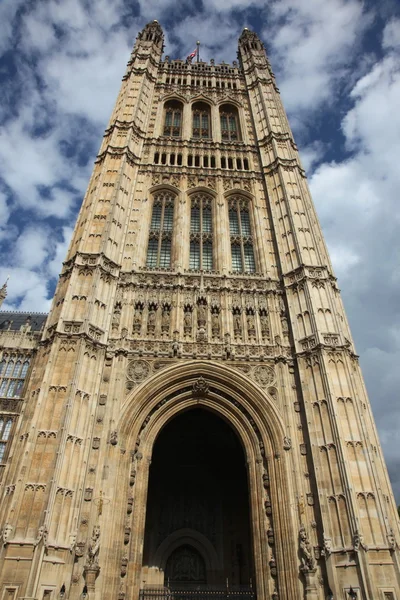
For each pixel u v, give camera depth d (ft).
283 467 72.59
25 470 63.36
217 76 162.30
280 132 131.54
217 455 105.09
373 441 74.69
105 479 68.49
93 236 96.58
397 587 58.13
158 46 169.68
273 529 68.74
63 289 87.76
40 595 55.11
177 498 98.84
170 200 117.39
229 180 121.39
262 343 87.76
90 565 59.82
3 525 59.41
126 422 75.00
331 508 66.44
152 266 100.27
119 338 84.23
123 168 113.09
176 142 131.34
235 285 96.89
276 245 105.19
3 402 96.22
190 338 87.35
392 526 65.62
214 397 81.92
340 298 94.32
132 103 136.26
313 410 76.64
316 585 61.31
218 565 91.71
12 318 133.59
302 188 116.78
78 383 73.82
